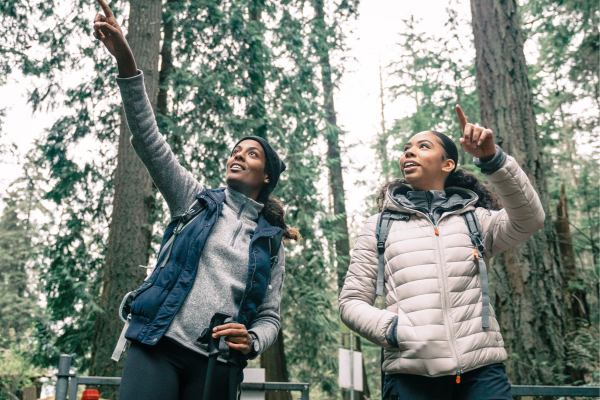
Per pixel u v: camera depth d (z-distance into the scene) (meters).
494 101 6.36
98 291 8.43
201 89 8.64
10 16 8.89
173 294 1.74
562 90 11.25
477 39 6.69
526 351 5.35
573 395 2.51
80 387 7.62
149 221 7.60
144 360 1.66
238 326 1.68
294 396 12.27
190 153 8.60
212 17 9.04
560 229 7.86
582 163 14.24
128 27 8.32
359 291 2.14
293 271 9.75
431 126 15.12
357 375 7.55
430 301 1.90
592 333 6.25
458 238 2.03
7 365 7.80
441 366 1.81
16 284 22.00
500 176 1.87
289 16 10.75
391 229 2.14
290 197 9.69
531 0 10.80
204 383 1.71
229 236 1.93
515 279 5.59
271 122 8.85
